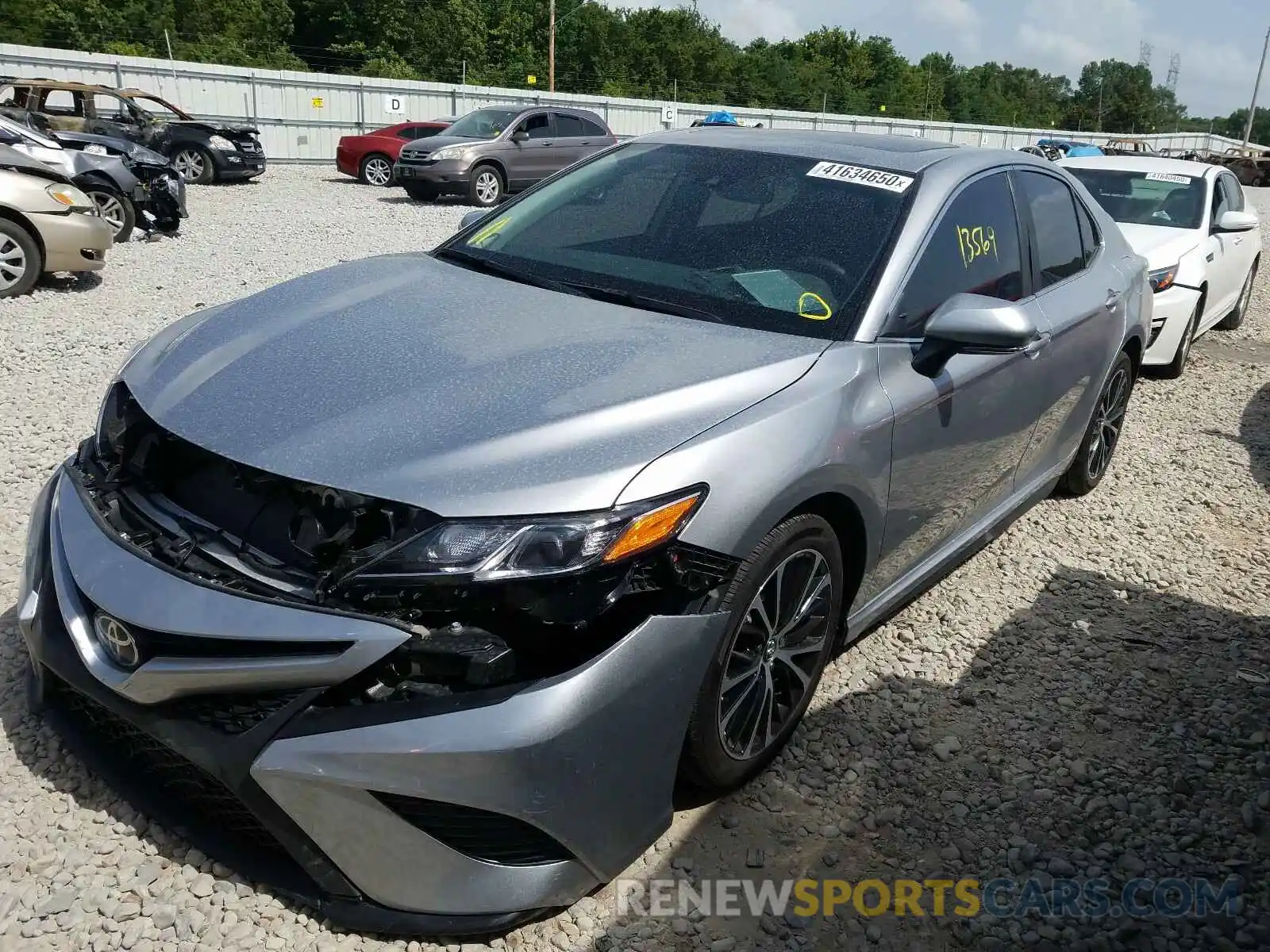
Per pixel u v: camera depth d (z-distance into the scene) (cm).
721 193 347
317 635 209
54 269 837
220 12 5484
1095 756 317
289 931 226
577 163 400
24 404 547
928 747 314
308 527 222
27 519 405
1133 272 491
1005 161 393
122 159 1146
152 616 219
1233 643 391
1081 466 503
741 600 246
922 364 304
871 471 282
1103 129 10738
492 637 213
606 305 306
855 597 308
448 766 207
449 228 1398
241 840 231
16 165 825
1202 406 727
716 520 236
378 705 210
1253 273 992
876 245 316
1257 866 275
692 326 292
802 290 305
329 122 2778
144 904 231
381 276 336
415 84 2891
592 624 220
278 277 966
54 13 4631
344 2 5872
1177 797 299
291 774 208
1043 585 429
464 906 219
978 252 353
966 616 396
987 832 281
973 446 341
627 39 6481
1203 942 249
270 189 1834
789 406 259
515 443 228
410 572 210
